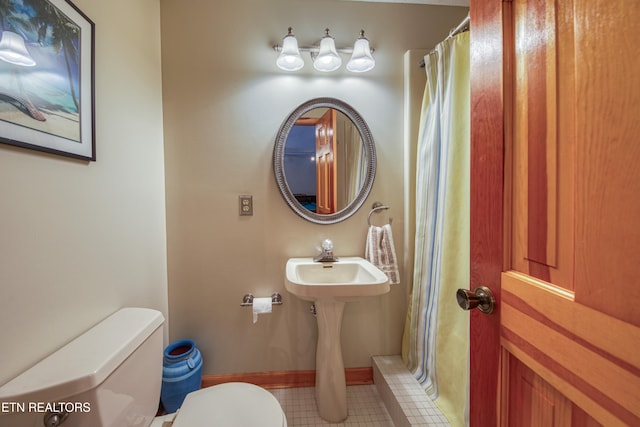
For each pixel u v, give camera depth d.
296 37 1.49
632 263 0.34
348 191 1.56
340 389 1.32
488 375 0.61
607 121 0.36
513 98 0.55
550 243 0.47
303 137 1.52
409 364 1.48
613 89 0.36
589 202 0.39
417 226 1.44
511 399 0.56
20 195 0.67
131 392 0.81
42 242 0.73
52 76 0.75
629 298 0.34
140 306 1.20
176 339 1.48
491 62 0.59
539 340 0.48
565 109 0.44
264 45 1.48
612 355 0.36
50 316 0.75
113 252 1.01
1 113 0.62
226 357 1.52
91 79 0.89
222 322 1.50
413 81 1.52
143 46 1.25
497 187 0.58
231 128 1.48
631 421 0.34
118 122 1.06
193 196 1.47
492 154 0.59
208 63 1.45
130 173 1.13
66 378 0.65
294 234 1.53
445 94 1.25
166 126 1.43
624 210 0.35
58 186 0.78
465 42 1.16
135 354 0.84
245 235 1.50
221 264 1.50
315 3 1.50
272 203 1.51
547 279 0.47
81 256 0.86
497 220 0.58
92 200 0.91
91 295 0.90
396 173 1.59
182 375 1.26
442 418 1.15
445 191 1.22
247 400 0.95
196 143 1.46
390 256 1.49
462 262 1.16
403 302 1.60
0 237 0.63
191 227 1.47
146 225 1.26
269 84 1.49
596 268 0.38
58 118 0.77
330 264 1.45
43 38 0.72
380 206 1.58
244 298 1.49
